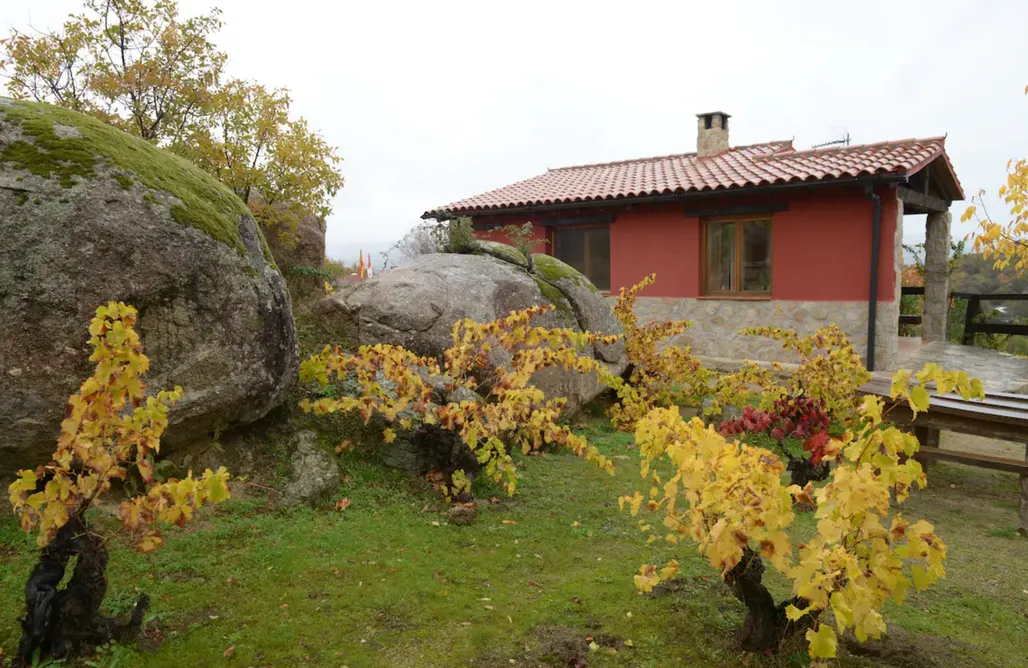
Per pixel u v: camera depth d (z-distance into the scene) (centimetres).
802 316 995
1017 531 440
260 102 837
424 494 459
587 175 1412
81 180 366
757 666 277
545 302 673
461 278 609
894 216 926
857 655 288
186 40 803
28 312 344
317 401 441
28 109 387
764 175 991
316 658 273
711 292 1095
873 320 928
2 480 363
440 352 543
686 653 286
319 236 1033
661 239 1112
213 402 411
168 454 417
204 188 434
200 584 320
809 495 249
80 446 253
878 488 231
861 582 228
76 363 354
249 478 435
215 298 409
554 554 383
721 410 685
